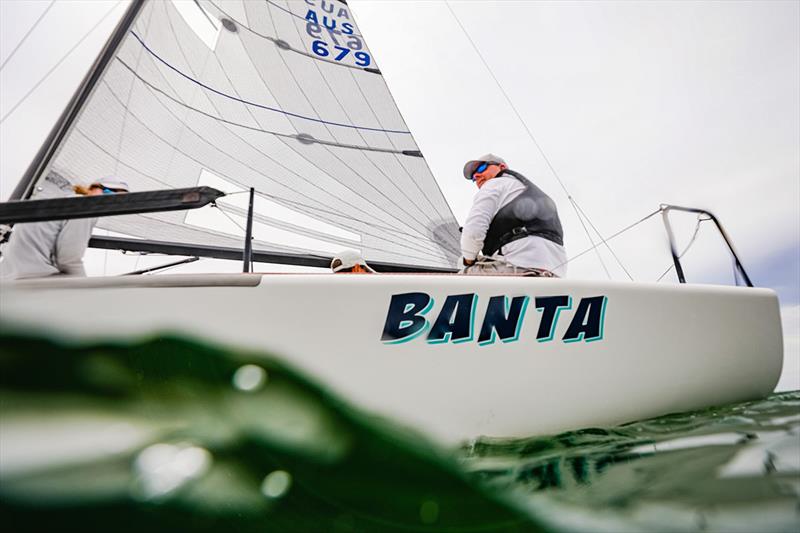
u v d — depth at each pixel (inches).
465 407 49.1
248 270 69.6
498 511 32.7
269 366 41.6
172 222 109.3
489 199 84.4
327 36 166.2
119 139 106.3
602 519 31.6
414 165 157.2
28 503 28.9
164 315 40.5
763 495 33.6
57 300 38.9
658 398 60.8
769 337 72.2
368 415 43.2
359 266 79.1
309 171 137.5
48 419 33.2
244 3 145.0
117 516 28.4
